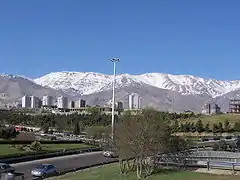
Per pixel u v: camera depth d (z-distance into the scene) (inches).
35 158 2266.2
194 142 2815.0
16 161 2105.1
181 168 1518.2
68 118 5669.3
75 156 2517.2
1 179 1320.1
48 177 1595.7
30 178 1555.1
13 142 3019.2
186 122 4950.8
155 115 1584.6
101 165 1983.3
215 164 1444.4
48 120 5807.1
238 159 1537.9
